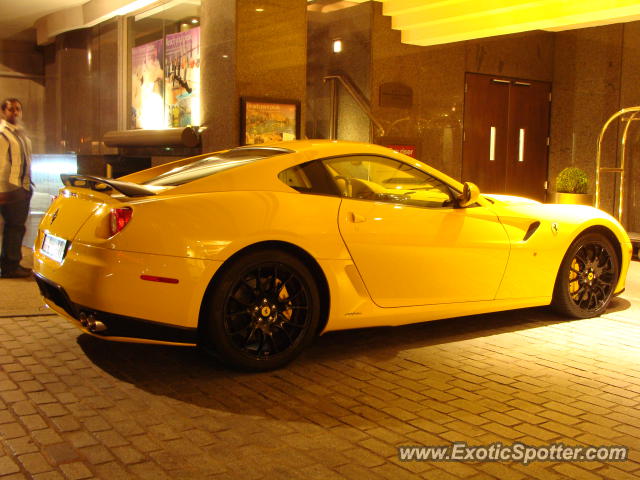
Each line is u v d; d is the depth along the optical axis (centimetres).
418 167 500
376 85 1045
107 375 423
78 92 1460
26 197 720
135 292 391
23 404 371
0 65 1636
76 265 407
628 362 474
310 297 441
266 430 345
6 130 698
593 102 1213
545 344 516
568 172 1041
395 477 297
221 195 419
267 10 818
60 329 525
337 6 1070
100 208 411
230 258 412
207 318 410
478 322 579
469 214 511
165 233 395
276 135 837
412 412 374
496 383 425
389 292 473
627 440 343
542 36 1249
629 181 1166
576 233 568
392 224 471
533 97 1253
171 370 436
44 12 1423
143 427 345
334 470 302
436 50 1109
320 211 445
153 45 1157
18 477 288
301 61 851
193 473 296
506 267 528
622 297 697
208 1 841
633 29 1145
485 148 1196
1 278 720
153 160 988
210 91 845
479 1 909
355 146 483
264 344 437
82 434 333
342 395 399
